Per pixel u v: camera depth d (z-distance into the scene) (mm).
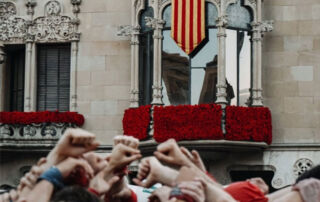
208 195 8859
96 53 43844
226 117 39938
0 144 42625
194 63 41031
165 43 41500
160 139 40219
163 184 9531
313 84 42094
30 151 43469
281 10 42625
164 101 41250
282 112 42094
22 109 45250
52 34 44312
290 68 42344
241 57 41031
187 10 41125
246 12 41406
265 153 41562
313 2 42500
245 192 10391
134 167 41906
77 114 43156
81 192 8250
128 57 43469
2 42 44875
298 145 41406
